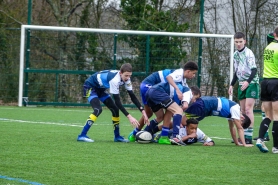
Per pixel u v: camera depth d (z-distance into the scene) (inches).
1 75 1971.0
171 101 909.2
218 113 931.3
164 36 1942.7
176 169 651.5
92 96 932.0
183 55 1951.3
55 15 2226.9
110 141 946.1
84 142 908.0
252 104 1022.4
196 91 929.5
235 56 1047.6
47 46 1904.5
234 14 2340.1
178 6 2127.2
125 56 1931.6
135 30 2052.2
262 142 818.8
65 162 678.5
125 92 1934.1
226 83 1962.4
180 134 933.2
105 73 917.8
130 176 597.3
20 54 1882.4
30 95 1918.1
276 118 825.5
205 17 2309.3
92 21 2267.5
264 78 837.2
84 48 1919.3
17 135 992.2
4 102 1978.3
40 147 817.5
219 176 613.9
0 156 712.4
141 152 793.6
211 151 835.4
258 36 2284.7
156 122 957.2
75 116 1557.6
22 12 2220.7
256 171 653.3
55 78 1924.2
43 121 1359.5
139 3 2128.4
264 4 2283.5
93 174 603.2
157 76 978.1
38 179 565.3
